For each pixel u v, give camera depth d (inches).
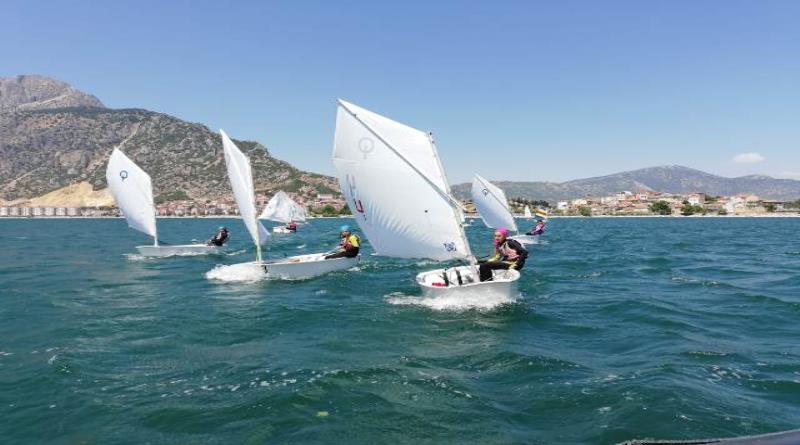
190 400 337.4
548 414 311.4
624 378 369.4
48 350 454.3
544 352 441.4
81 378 380.2
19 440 283.4
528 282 848.9
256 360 424.8
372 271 973.8
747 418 297.9
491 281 616.4
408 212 679.1
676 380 360.8
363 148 678.5
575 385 357.7
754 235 2503.7
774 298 681.0
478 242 1870.1
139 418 310.0
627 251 1485.0
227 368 403.9
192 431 292.7
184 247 1341.0
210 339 495.2
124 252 1504.7
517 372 390.3
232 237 2368.4
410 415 311.6
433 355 436.5
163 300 704.4
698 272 986.7
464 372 392.2
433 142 645.9
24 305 671.1
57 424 302.7
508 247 705.0
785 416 301.1
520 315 591.2
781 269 1030.4
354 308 637.3
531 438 280.4
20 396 345.7
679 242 1908.2
